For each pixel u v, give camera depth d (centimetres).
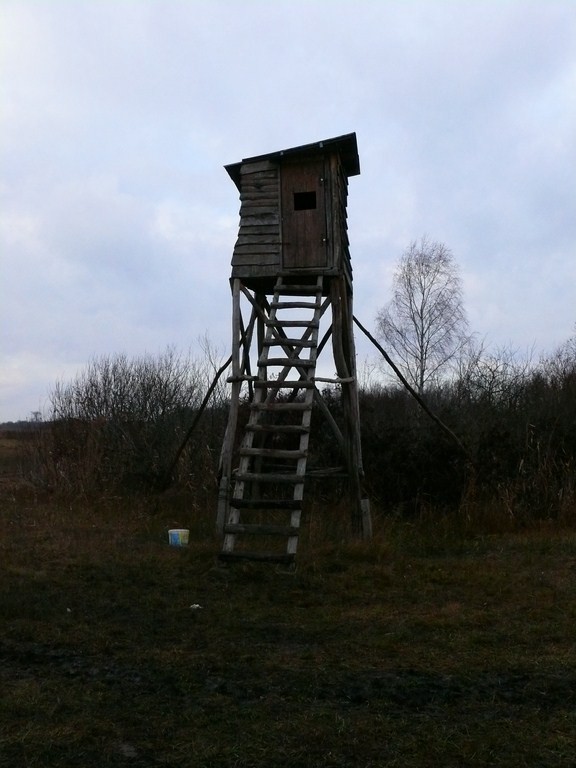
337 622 632
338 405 1331
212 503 1237
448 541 997
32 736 406
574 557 876
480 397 1595
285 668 514
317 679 491
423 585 755
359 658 539
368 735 407
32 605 672
